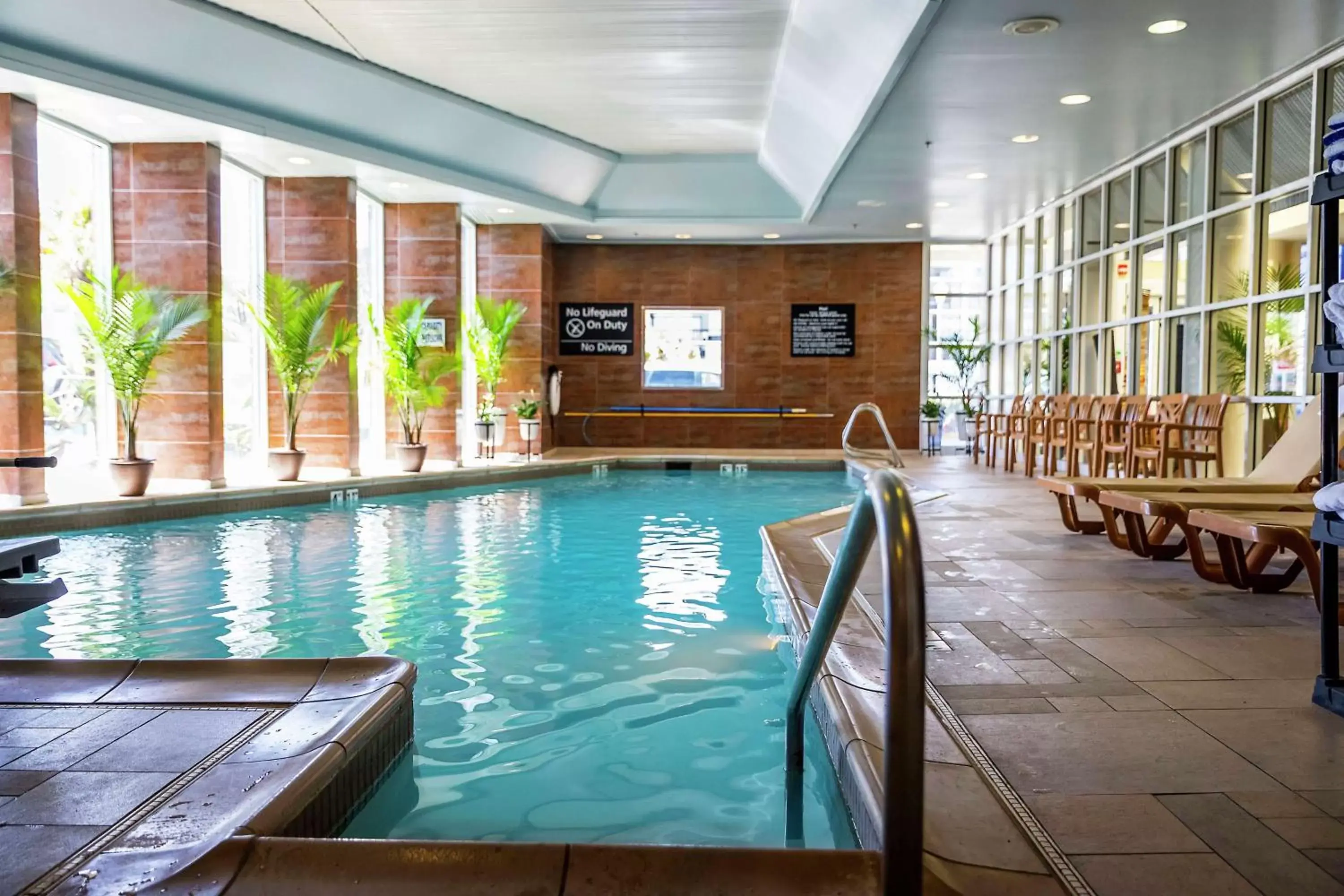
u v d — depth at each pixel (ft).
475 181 35.68
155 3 22.45
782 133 34.24
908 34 20.06
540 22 24.98
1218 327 27.09
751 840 6.95
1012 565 15.51
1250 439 25.44
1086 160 31.45
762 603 15.01
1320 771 6.73
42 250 25.62
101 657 11.63
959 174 33.42
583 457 42.63
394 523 24.23
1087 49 21.04
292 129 28.37
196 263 27.81
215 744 7.19
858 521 4.75
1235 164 26.02
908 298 48.78
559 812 7.43
